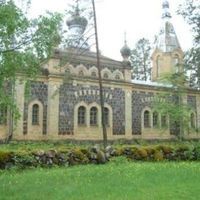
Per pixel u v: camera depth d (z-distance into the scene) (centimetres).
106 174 1431
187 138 4075
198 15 2584
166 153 2178
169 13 4838
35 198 1011
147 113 3897
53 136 3225
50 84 3256
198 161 2173
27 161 1725
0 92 1409
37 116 3209
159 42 4781
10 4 1327
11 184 1227
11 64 1367
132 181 1261
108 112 3597
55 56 3256
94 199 994
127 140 3631
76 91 3403
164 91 3944
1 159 1656
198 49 2756
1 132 3031
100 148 2058
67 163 1839
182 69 3547
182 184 1205
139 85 3825
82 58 3538
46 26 1416
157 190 1104
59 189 1127
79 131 3384
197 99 4262
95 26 2562
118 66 3738
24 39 1403
